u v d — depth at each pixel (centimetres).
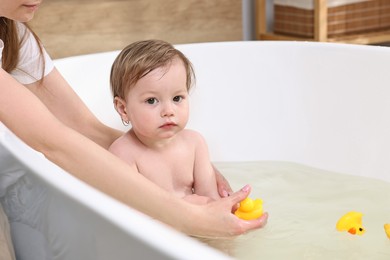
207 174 151
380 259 121
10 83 102
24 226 104
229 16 288
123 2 266
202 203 140
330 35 281
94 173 100
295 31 292
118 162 101
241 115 190
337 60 179
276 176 174
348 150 176
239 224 118
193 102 188
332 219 141
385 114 169
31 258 106
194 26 282
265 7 305
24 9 111
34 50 150
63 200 85
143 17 271
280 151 188
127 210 77
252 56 190
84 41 261
